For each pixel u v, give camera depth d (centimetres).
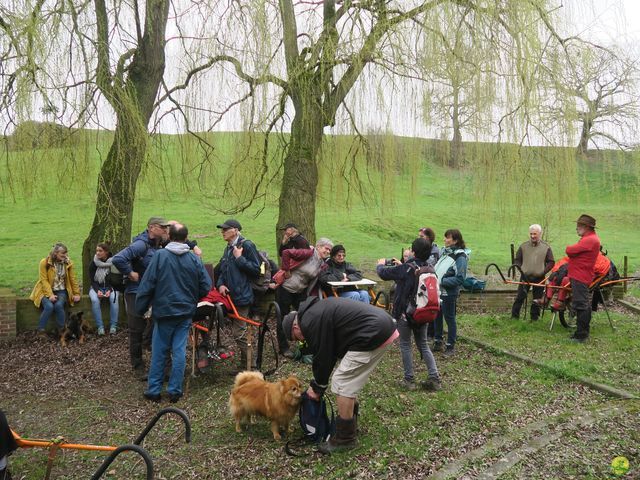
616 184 1155
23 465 462
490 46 895
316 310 450
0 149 828
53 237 1980
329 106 969
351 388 452
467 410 536
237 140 988
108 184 911
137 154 901
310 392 471
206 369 679
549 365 665
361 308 448
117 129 867
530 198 995
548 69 930
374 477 415
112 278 677
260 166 1031
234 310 662
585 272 798
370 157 1031
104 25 865
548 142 962
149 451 476
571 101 952
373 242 2062
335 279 752
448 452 451
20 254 1706
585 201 1102
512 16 900
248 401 489
